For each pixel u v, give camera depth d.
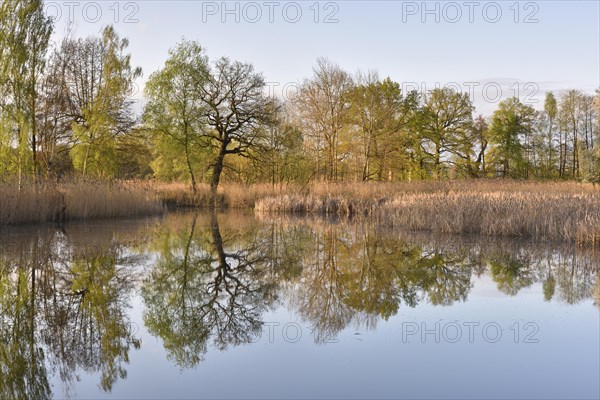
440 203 17.94
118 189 23.14
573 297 8.55
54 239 14.26
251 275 10.62
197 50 31.91
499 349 6.06
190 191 31.41
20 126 17.17
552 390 4.88
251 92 32.12
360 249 13.73
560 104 52.47
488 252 12.91
